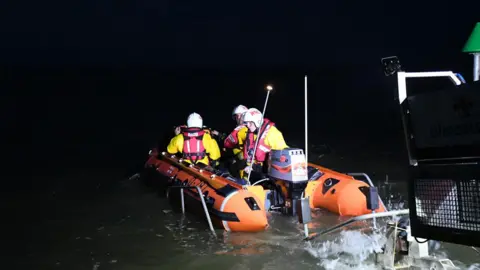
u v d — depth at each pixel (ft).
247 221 14.60
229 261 12.67
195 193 16.90
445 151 7.54
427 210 7.82
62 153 29.53
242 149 18.83
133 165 25.81
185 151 19.19
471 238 7.27
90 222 16.49
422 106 7.80
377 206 14.01
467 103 7.13
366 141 30.73
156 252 13.53
